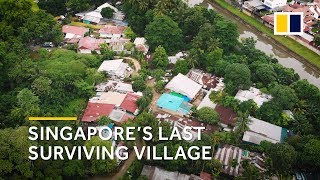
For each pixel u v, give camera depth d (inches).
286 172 2378.2
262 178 2362.2
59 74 2992.1
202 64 3393.2
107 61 3341.5
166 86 3112.7
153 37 3521.2
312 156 2411.4
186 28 3713.1
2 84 3011.8
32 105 2689.5
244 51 3511.3
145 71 3265.3
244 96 3021.7
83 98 3026.6
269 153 2450.8
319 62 3666.3
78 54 3361.2
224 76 3216.0
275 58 3592.5
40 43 3580.2
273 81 3159.5
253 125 2773.1
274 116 2819.9
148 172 2402.8
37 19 3516.2
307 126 2709.2
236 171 2428.6
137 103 2908.5
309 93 3016.7
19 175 2230.6
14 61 3053.6
